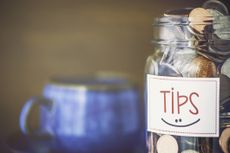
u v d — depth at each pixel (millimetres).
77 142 807
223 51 557
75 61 932
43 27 922
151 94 574
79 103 808
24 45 922
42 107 816
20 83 925
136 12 901
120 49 920
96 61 931
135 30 908
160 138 567
